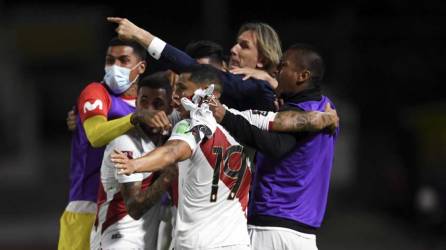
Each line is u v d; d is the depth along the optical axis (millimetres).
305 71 18219
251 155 17703
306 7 78875
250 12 78375
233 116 17062
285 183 18156
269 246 18016
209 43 21000
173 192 18656
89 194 20156
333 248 48344
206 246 16719
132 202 17531
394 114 67938
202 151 16719
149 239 18922
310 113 17781
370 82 70438
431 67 70938
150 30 75875
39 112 86062
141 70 19500
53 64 84750
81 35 82812
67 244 20250
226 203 17047
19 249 48500
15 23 83375
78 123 20156
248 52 20359
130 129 17969
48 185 75375
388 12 71438
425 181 50438
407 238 49812
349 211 57156
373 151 64375
